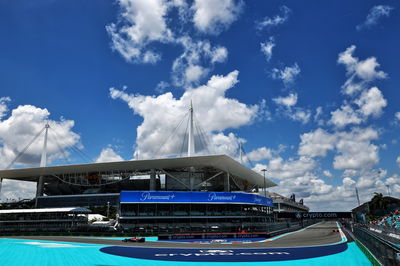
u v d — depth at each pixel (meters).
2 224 73.81
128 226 64.75
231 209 74.62
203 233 49.62
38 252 30.47
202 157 77.56
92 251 30.94
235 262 23.52
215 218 71.44
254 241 42.12
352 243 37.31
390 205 106.81
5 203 101.56
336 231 60.56
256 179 119.19
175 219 68.50
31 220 74.31
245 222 73.25
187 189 89.12
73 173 95.06
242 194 73.62
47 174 98.31
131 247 34.69
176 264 22.84
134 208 67.19
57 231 59.50
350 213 79.81
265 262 23.45
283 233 57.69
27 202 100.62
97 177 93.50
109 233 53.31
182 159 79.69
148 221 67.12
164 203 68.00
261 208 87.62
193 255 27.36
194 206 71.50
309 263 22.95
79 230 58.12
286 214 79.62
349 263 22.81
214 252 29.38
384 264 16.67
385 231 45.66
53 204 92.62
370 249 23.02
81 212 74.19
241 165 90.56
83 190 101.38
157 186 93.62
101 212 97.69
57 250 32.12
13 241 45.69
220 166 83.75
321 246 34.28
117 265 22.69
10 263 23.98
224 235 46.56
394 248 14.32
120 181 96.44
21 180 110.19
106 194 90.06
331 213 79.50
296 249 31.53
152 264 22.94
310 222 107.94
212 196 70.19
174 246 35.66
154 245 37.12
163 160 80.62
